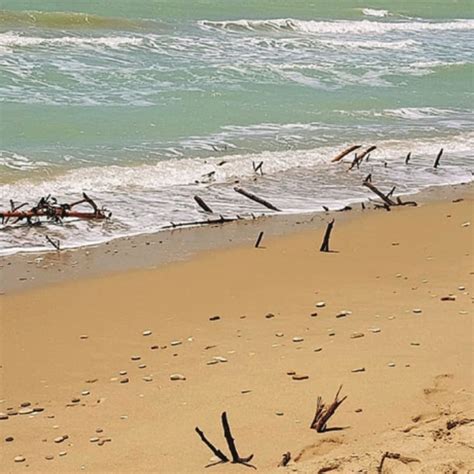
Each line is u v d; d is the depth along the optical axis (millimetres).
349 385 7402
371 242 12891
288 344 8617
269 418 6840
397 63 30781
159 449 6414
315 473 5703
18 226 13312
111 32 33062
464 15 50531
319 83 26281
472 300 9930
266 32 37062
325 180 16844
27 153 17250
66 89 23125
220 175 16734
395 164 18281
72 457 6367
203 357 8375
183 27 35906
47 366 8297
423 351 8180
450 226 13828
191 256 12148
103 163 16891
